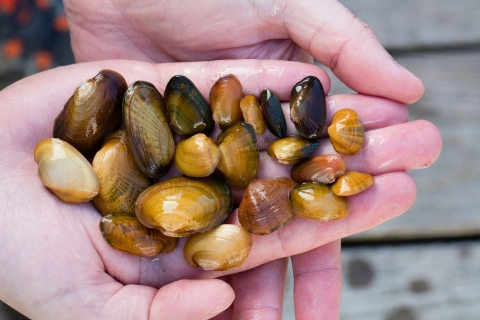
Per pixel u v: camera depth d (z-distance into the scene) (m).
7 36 0.53
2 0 0.53
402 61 0.51
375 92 0.40
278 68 0.40
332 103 0.40
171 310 0.36
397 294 0.48
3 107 0.39
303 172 0.38
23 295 0.37
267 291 0.40
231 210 0.39
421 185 0.49
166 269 0.39
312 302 0.41
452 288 0.48
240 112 0.40
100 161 0.38
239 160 0.39
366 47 0.39
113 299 0.37
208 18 0.42
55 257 0.37
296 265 0.41
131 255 0.38
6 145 0.38
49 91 0.40
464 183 0.49
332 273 0.41
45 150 0.37
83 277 0.37
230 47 0.43
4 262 0.36
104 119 0.39
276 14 0.41
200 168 0.38
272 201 0.38
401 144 0.38
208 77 0.41
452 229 0.48
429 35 0.50
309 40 0.41
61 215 0.37
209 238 0.38
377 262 0.48
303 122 0.39
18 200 0.37
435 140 0.38
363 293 0.48
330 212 0.37
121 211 0.38
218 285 0.36
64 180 0.37
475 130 0.50
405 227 0.48
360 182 0.37
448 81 0.50
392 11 0.51
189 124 0.39
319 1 0.40
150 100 0.39
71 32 0.46
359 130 0.38
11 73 0.53
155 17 0.42
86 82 0.38
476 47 0.50
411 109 0.50
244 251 0.38
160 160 0.38
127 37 0.44
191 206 0.37
